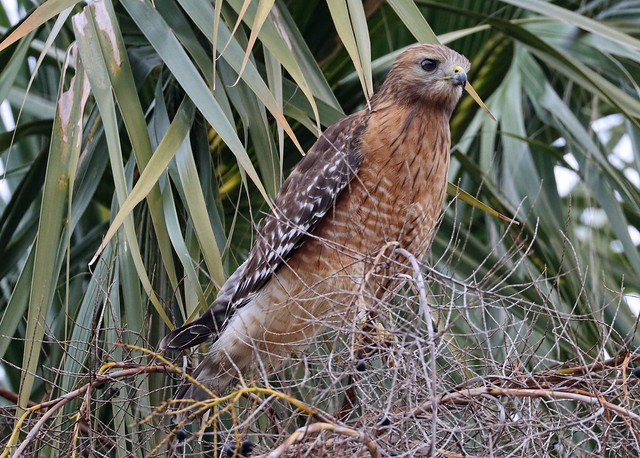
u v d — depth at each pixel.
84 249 9.74
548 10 9.66
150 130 8.93
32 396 9.62
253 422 6.11
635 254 9.67
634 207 10.35
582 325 8.87
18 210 9.31
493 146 10.30
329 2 7.44
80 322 8.04
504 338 7.02
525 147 10.28
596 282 9.12
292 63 7.48
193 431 7.12
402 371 5.83
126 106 7.80
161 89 9.06
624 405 6.27
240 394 5.67
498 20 9.88
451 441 6.12
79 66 8.00
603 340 6.81
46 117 10.84
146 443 7.17
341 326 6.16
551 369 6.76
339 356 6.19
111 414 8.51
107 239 6.84
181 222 9.02
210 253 7.49
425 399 5.98
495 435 5.87
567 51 10.75
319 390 5.85
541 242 9.67
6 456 6.52
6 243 9.32
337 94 10.18
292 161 10.09
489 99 10.84
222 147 9.66
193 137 9.17
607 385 6.60
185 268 7.61
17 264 9.94
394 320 6.07
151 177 7.27
